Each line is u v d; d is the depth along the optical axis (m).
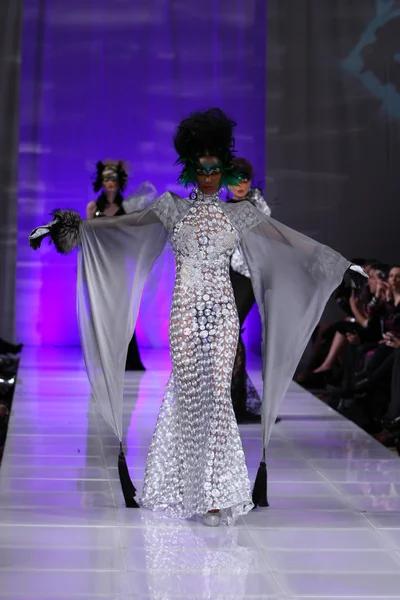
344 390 13.20
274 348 7.62
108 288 7.54
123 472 7.58
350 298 14.15
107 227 7.49
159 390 13.95
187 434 7.28
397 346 12.05
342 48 18.31
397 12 18.19
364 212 18.38
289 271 7.57
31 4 18.81
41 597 5.59
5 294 18.84
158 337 19.39
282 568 6.20
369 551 6.60
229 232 7.29
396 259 18.38
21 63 18.77
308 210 18.42
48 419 11.48
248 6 19.03
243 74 19.08
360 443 10.40
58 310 19.05
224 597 5.66
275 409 7.61
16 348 17.72
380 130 18.31
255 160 19.05
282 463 9.34
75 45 18.94
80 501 7.75
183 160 7.33
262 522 7.26
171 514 7.36
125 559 6.31
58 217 7.36
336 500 7.96
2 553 6.39
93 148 19.02
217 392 7.15
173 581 5.91
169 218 7.35
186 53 19.08
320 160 18.39
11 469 8.86
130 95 19.06
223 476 7.11
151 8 19.05
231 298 7.30
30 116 18.84
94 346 7.60
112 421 7.59
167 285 19.30
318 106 18.38
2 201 18.73
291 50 18.41
